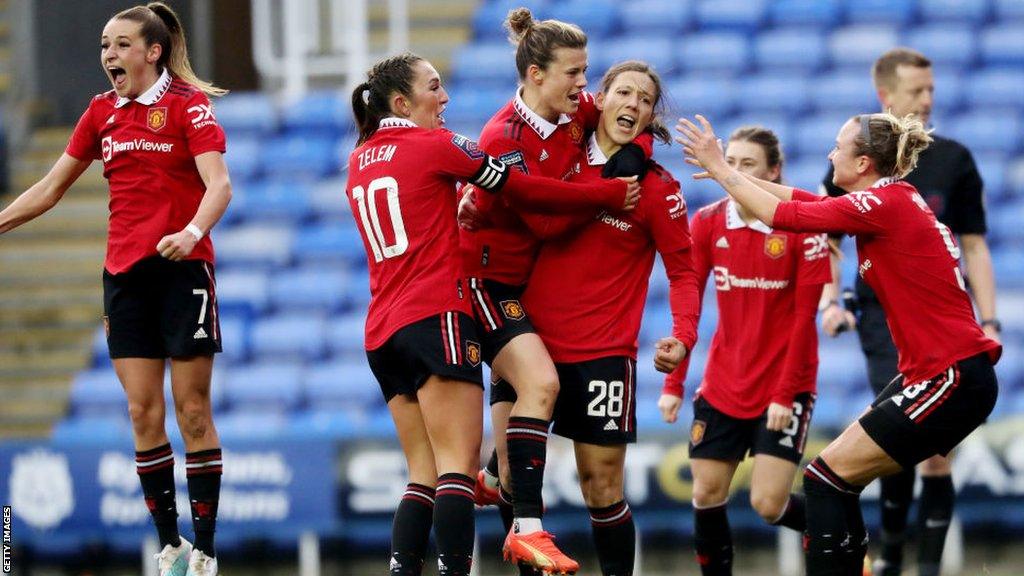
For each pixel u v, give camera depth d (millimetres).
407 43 57188
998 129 49812
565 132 20406
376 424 42156
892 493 25719
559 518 34594
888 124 20516
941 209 25312
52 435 43969
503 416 21422
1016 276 44594
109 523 36031
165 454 21203
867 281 21000
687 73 54312
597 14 57219
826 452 20969
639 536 36781
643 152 20375
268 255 48688
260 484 35531
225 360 45406
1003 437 33656
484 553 35906
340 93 54562
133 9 20562
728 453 24500
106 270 20828
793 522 25000
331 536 37594
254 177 52156
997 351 20328
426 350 18891
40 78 52406
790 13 56031
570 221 20281
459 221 20609
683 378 24750
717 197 47688
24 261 50156
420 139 19328
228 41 55781
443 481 19031
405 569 19375
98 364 46906
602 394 20422
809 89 52250
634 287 20797
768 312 24188
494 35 57188
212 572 21156
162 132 20391
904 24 55094
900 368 20906
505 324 20109
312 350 45312
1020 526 34875
